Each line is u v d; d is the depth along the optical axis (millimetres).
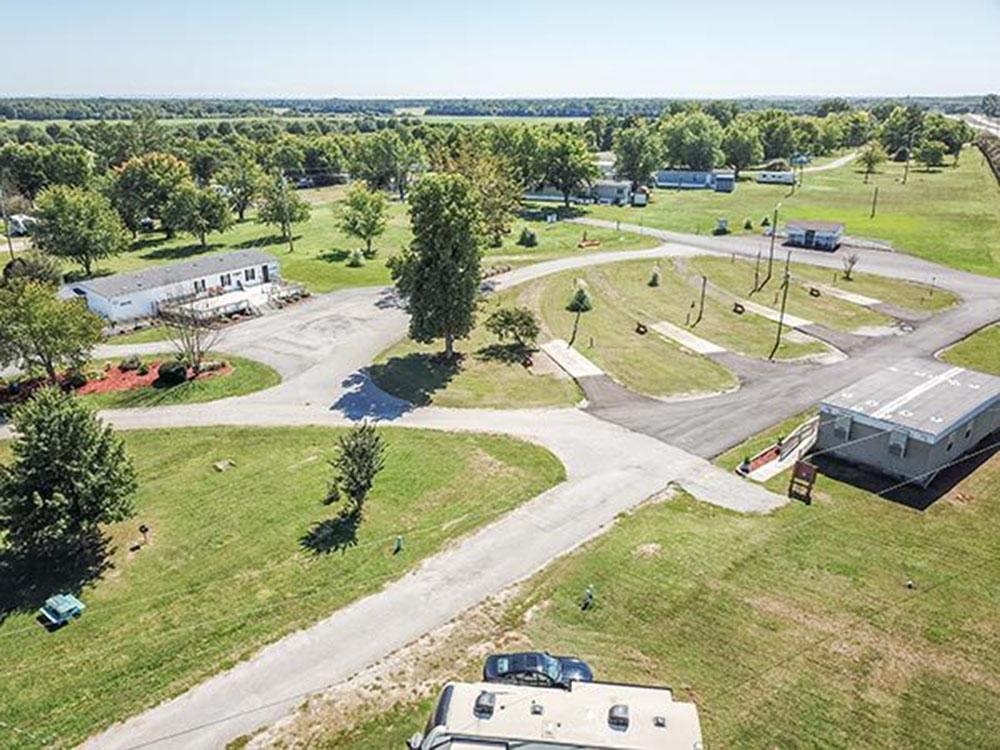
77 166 107500
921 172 132375
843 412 31078
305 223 95250
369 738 17984
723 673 19734
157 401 39906
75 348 40375
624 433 34812
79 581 25078
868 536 26016
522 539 26281
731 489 29453
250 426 36594
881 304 53844
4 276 58875
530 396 39469
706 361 43906
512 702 15578
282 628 22062
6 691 20141
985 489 29031
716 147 131875
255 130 199375
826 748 17312
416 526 27438
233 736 18188
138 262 75375
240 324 52344
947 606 22312
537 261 69375
